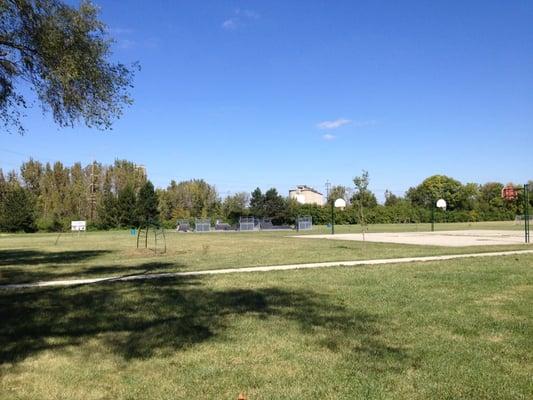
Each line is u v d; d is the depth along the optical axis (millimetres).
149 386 5816
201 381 5945
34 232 71312
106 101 14938
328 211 85062
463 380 5859
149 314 9680
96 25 14383
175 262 20391
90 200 85688
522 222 79438
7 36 13586
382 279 13586
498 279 13219
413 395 5426
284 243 32812
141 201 80375
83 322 9094
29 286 13875
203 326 8609
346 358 6723
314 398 5383
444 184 127250
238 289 12570
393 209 90125
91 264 20172
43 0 13508
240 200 92750
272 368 6371
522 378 5914
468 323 8516
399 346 7238
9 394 5641
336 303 10430
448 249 23984
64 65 13453
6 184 77625
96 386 5855
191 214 96000
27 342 7793
